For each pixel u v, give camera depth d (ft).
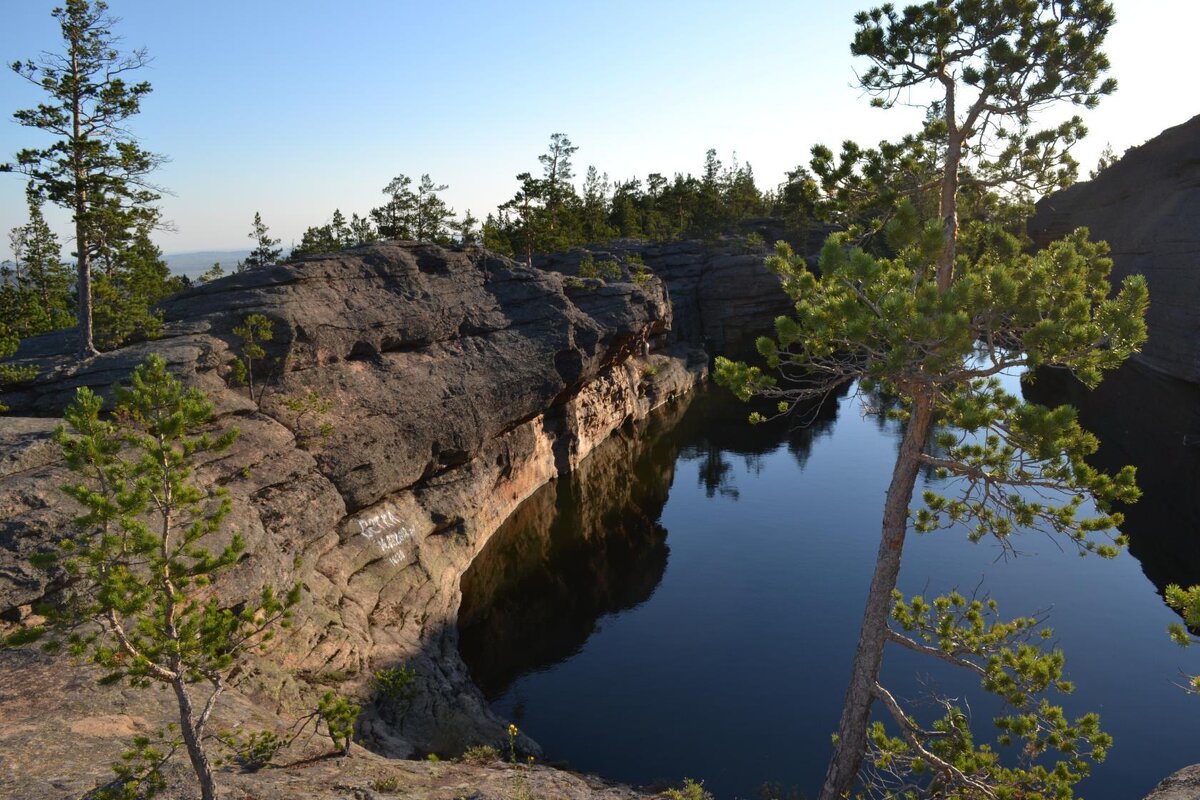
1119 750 82.58
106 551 35.35
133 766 43.78
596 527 160.66
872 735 51.01
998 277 39.88
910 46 46.73
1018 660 48.42
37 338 116.16
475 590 123.34
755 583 133.39
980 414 40.09
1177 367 173.27
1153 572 129.29
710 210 469.57
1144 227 205.67
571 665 105.40
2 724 46.11
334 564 96.27
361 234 281.54
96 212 100.17
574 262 308.60
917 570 137.49
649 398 270.67
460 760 71.20
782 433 244.63
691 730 88.99
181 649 36.83
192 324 108.47
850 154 49.39
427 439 121.90
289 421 102.32
